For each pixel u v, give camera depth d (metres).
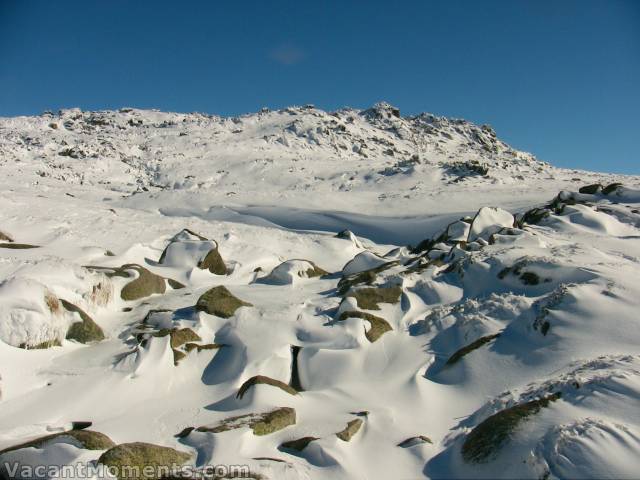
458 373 7.55
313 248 19.89
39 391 7.57
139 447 5.43
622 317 7.43
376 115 100.12
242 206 34.81
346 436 6.07
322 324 9.41
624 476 4.41
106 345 9.42
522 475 4.83
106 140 69.38
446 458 5.67
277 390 7.18
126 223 21.39
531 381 6.71
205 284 14.09
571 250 11.29
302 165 56.97
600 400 5.38
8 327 8.29
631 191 19.62
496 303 9.06
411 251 17.48
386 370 8.11
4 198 23.58
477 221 15.70
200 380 8.18
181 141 72.75
